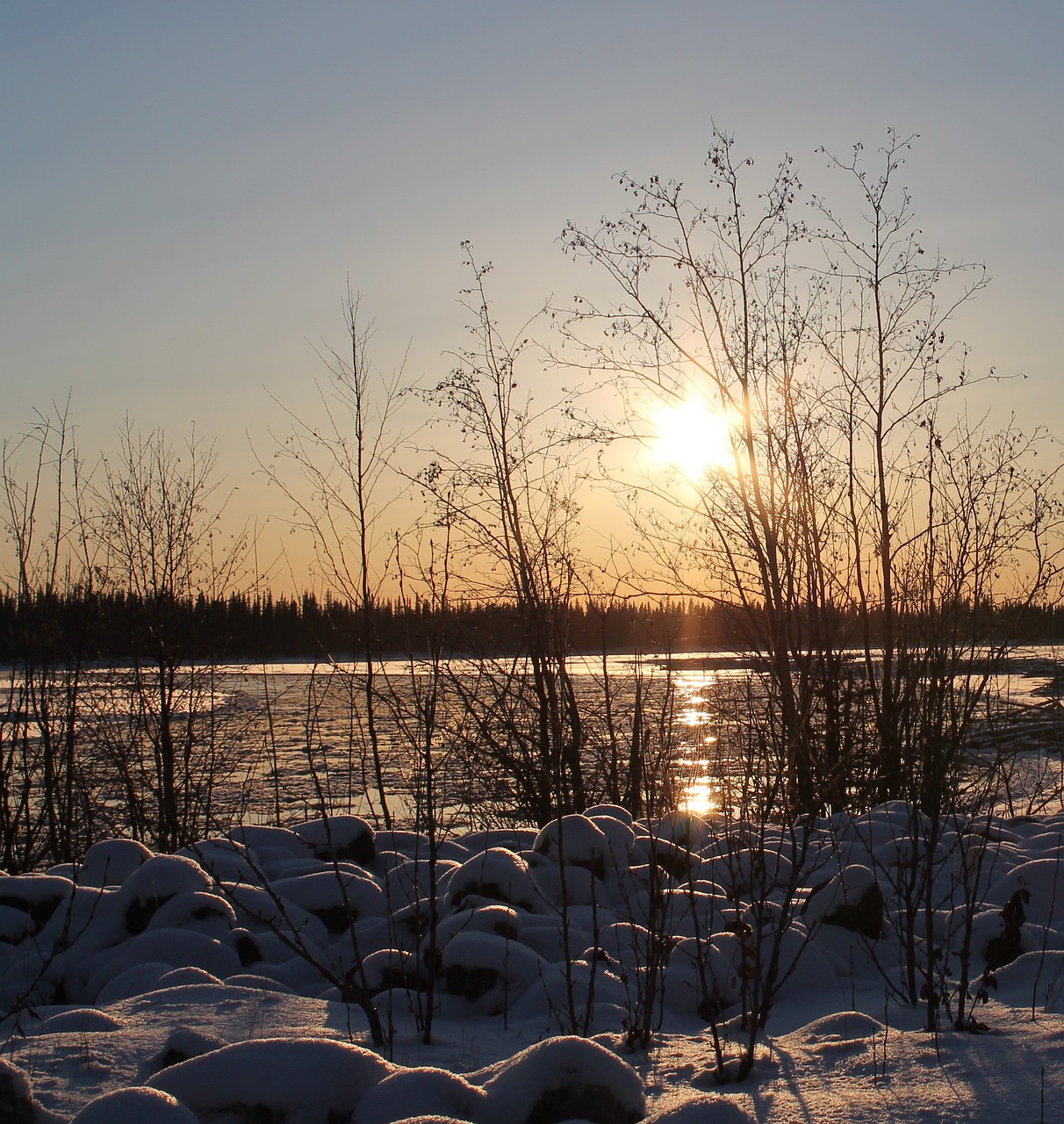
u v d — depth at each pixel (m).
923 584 5.99
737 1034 4.49
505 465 10.51
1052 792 10.27
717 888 6.46
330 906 6.54
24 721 11.43
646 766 9.28
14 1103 3.42
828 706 9.00
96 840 11.66
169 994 5.00
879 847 7.31
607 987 5.00
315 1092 3.48
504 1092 3.45
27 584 11.70
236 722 13.47
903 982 4.92
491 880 6.28
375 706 9.66
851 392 10.83
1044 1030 4.14
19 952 6.09
